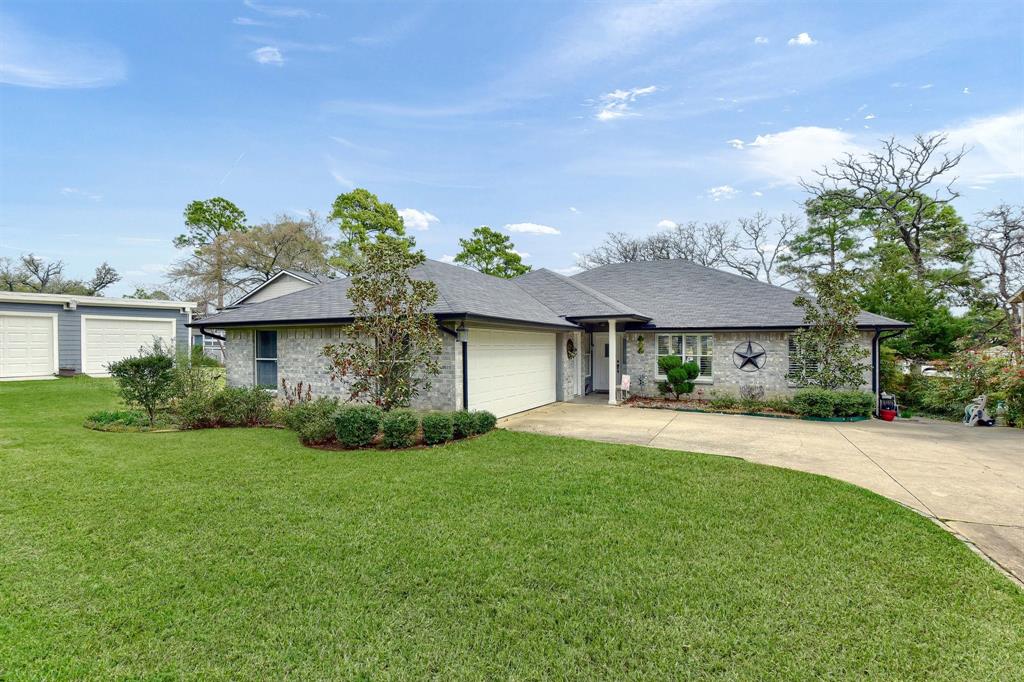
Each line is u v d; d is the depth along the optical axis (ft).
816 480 21.94
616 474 22.62
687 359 52.34
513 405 43.65
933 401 46.01
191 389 36.73
